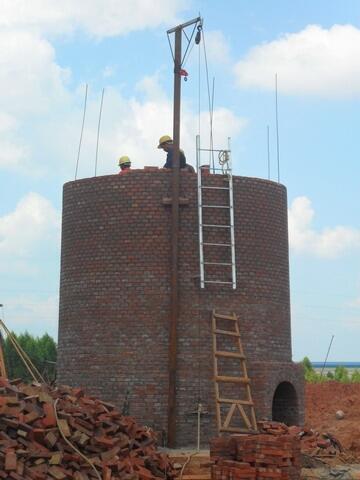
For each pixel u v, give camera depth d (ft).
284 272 72.38
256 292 69.00
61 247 73.41
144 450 53.36
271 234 71.00
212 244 67.67
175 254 66.85
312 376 159.33
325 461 61.82
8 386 51.44
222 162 69.82
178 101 69.21
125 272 67.97
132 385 66.28
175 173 67.82
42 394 51.24
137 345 66.74
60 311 72.33
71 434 49.06
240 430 61.41
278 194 72.49
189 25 70.54
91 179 70.64
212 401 65.77
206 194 68.44
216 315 66.54
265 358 68.64
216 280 67.51
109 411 54.44
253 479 50.29
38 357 121.90
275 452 50.49
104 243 69.10
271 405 66.95
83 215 70.69
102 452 49.73
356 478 56.24
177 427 65.05
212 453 53.01
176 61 69.67
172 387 65.21
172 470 54.70
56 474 45.50
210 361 66.39
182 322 66.59
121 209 68.90
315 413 116.26
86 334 68.74
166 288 67.10
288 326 72.64
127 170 70.74
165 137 72.95
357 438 75.87
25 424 47.21
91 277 69.26
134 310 67.31
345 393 130.93
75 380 68.90
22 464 44.68
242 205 69.56
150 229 67.97
